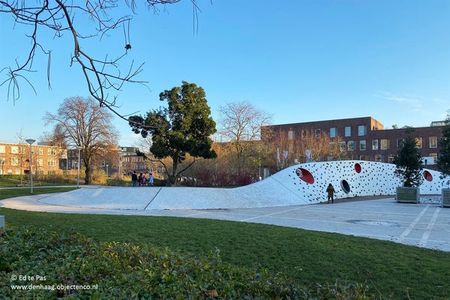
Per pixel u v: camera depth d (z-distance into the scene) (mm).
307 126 88562
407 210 24656
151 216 18078
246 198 28031
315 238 12164
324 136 68062
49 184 55094
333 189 32688
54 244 6852
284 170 34531
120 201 25219
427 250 10914
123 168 83375
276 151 51969
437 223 17938
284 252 10289
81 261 5438
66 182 58844
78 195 26906
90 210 22156
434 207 27266
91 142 56750
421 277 8242
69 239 7203
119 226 13984
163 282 4727
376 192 40625
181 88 30906
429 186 45156
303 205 29297
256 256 9898
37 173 67062
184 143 30531
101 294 4160
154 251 6852
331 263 9281
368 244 11461
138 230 13188
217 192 27500
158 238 11836
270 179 32562
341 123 86125
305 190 33156
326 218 19812
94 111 55531
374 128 86438
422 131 78875
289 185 32688
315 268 8922
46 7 3711
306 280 8094
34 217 16156
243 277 5293
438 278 8172
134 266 5676
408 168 35469
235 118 52562
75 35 3738
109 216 17516
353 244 11383
